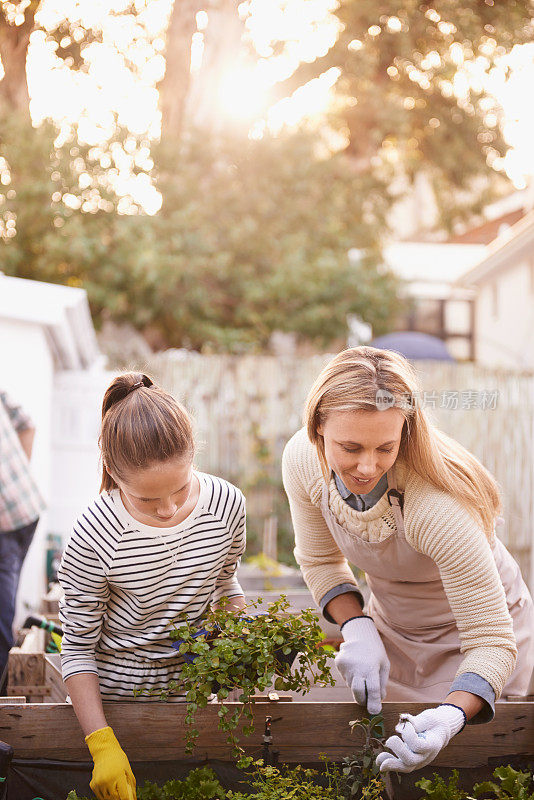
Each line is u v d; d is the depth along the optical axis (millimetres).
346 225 14547
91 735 2008
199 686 2076
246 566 6242
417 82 14891
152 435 1944
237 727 2170
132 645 2213
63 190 11820
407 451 2199
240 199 12953
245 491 9758
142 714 2137
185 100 12703
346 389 2051
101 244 11773
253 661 2088
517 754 2221
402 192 16188
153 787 2047
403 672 2629
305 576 2633
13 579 3395
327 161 13609
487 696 2061
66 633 2164
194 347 13656
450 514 2176
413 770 2021
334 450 2104
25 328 6984
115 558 2098
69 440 8734
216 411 9852
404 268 17531
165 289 12125
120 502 2113
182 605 2203
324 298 13391
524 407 9828
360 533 2346
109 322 13305
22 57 11414
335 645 3111
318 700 2785
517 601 2656
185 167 12516
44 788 2104
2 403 4227
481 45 13992
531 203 15289
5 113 11469
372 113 14625
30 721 2119
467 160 15539
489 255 12984
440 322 17547
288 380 9969
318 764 2178
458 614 2199
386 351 2197
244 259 13141
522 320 12727
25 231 11977
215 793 2025
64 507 8688
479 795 2121
